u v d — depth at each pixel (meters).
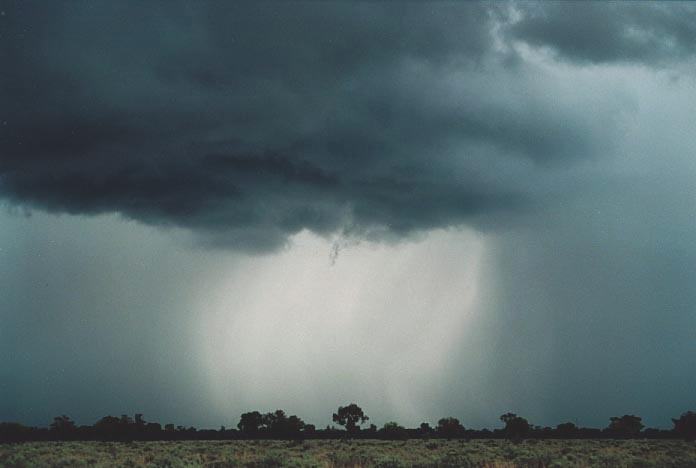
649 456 43.09
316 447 64.81
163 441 86.75
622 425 100.06
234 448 57.84
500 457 42.16
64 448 55.62
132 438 89.31
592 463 37.34
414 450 56.06
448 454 47.75
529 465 37.19
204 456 42.88
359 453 47.91
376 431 121.56
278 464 36.97
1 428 74.50
